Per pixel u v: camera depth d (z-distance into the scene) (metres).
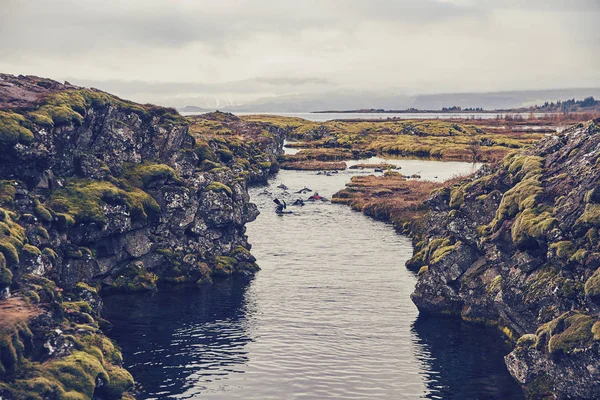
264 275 97.44
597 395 52.56
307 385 60.00
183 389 58.62
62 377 50.97
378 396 58.16
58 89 91.12
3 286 57.06
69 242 78.50
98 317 73.12
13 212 70.19
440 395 58.59
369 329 75.19
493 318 76.50
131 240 88.56
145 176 94.75
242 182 111.25
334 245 117.12
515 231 68.69
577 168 70.69
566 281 60.41
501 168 84.25
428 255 91.62
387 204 147.62
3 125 74.38
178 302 84.06
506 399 58.06
